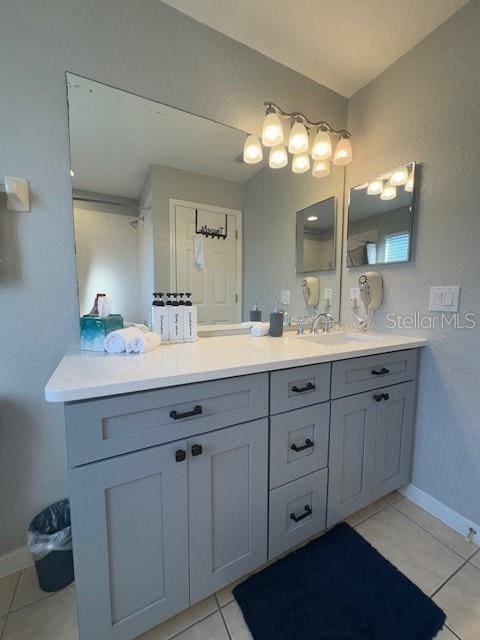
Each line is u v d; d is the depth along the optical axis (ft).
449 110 4.21
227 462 3.01
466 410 4.22
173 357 3.30
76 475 2.29
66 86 3.51
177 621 3.06
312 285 5.89
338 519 4.03
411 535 4.19
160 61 4.00
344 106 5.76
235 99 4.60
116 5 3.67
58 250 3.64
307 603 3.20
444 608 3.16
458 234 4.19
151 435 2.56
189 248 4.70
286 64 4.95
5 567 3.60
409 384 4.67
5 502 3.59
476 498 4.13
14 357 3.51
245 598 3.25
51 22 3.37
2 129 3.27
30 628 3.00
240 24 4.25
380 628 2.96
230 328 5.16
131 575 2.60
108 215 4.01
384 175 5.16
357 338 5.39
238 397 3.01
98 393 2.26
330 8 3.99
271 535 3.41
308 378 3.50
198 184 4.68
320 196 5.78
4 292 3.42
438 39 4.27
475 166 3.96
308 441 3.56
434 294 4.53
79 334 3.80
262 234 5.30
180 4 3.96
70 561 3.42
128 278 4.20
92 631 2.48
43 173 3.49
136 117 4.03
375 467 4.39
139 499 2.57
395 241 5.02
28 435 3.64
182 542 2.81
